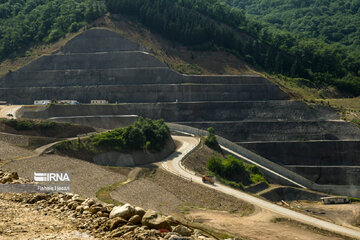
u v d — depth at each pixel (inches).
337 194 4237.2
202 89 6299.2
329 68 7869.1
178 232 653.3
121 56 6801.2
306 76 7524.6
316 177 4670.3
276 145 5132.9
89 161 3597.4
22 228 612.7
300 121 5531.5
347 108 6058.1
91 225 642.8
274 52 7849.4
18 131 3860.7
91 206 730.2
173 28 7554.1
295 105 5925.2
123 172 3395.7
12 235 570.3
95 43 7076.8
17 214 709.3
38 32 7701.8
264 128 5516.7
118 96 6318.9
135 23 7691.9
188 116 5880.9
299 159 5044.3
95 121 5393.7
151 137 4222.4
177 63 6904.5
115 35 7116.1
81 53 6939.0
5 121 3885.3
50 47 7278.5
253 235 2055.9
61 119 5177.2
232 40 7721.5
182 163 3855.8
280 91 6422.2
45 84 6604.3
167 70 6579.7
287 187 3981.3
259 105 5974.4
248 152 4658.0
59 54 6929.1
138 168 3531.0
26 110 5290.4
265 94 6387.8
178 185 3159.5
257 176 4028.1
